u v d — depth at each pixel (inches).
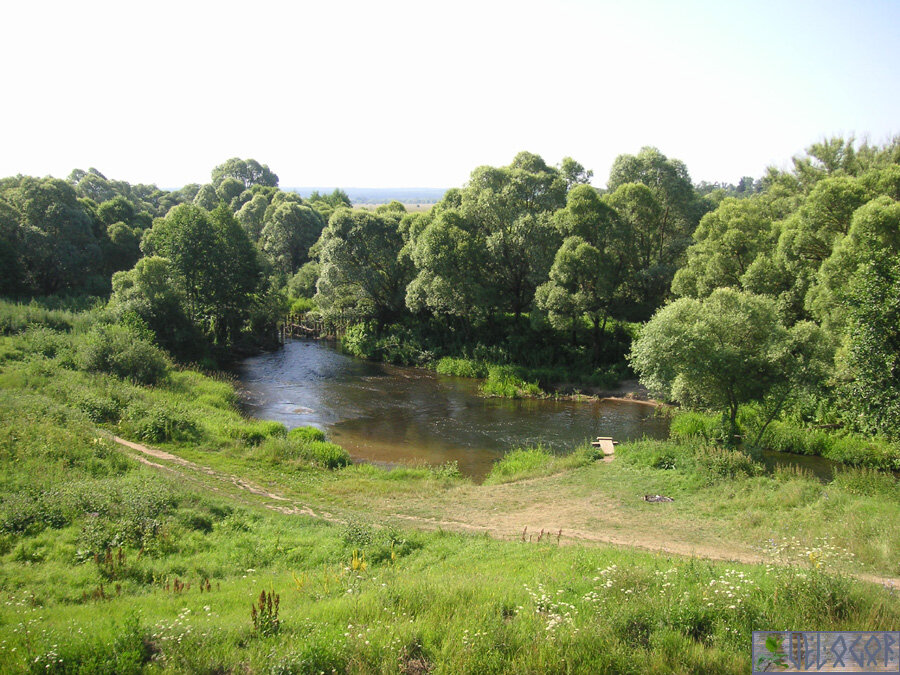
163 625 312.3
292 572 469.7
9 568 440.1
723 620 317.1
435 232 1642.5
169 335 1608.0
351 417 1225.4
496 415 1254.3
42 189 2127.2
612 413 1277.1
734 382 867.4
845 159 1678.2
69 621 330.6
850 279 877.8
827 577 350.9
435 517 665.0
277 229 2773.1
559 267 1457.9
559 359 1615.4
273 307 2022.6
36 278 2113.7
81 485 599.2
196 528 573.9
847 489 694.5
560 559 485.7
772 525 599.2
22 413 807.1
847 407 882.8
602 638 298.0
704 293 1326.3
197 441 896.3
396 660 280.1
